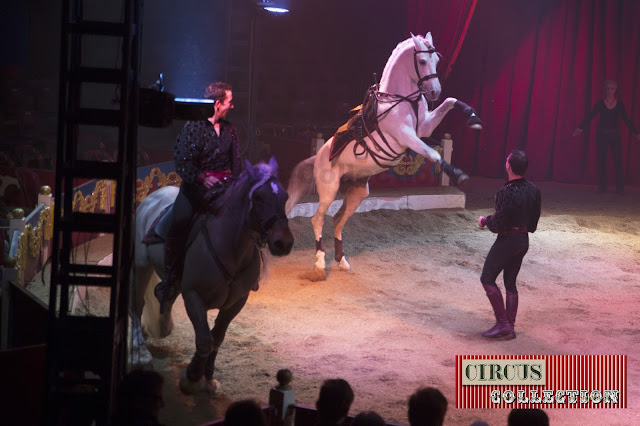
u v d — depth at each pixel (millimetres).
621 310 8375
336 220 9719
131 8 4055
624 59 16906
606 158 16234
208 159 5277
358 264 10164
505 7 17672
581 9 16984
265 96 22391
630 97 17016
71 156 4293
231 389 5711
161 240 5496
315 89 22109
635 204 14891
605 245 11547
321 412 3494
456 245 11375
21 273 6680
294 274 9547
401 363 6484
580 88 17234
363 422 3207
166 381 5793
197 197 5281
